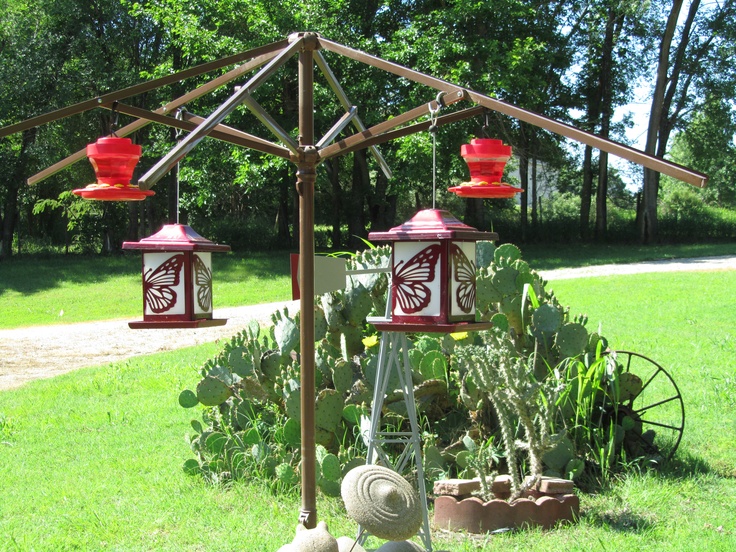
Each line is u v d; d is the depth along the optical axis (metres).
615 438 5.07
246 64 3.46
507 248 5.89
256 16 22.69
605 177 29.91
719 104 30.30
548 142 28.55
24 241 30.14
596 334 5.61
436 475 4.82
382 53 22.16
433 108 2.89
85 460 6.07
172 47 26.42
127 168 3.01
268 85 22.47
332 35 22.19
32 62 25.36
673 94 30.25
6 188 26.50
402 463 4.06
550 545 3.94
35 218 33.50
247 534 4.24
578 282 15.47
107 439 6.71
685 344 8.55
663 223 30.75
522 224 29.31
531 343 5.57
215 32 22.86
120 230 29.72
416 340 5.91
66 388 9.32
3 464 6.09
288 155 3.08
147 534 4.38
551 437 4.40
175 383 9.09
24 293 21.28
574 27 28.50
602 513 4.36
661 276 15.59
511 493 4.41
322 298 5.79
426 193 28.33
